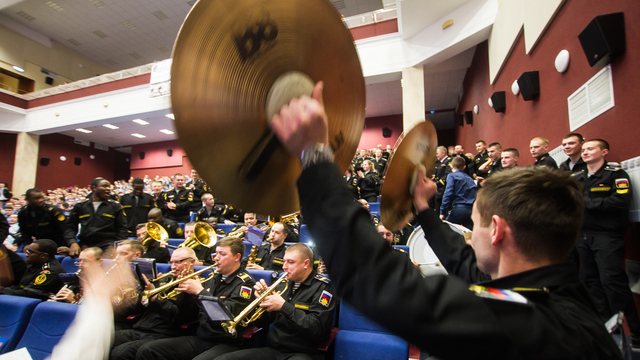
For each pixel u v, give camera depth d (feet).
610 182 7.57
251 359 6.22
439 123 42.47
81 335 2.12
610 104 8.33
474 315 1.15
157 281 8.29
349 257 1.17
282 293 7.48
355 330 7.22
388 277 1.14
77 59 45.93
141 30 41.19
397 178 2.72
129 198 17.30
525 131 14.23
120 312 7.96
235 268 8.18
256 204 1.63
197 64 1.38
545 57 12.14
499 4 17.16
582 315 1.45
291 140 1.44
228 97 1.48
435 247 2.88
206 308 6.47
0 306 7.10
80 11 37.65
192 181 21.67
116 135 47.75
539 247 1.64
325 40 1.86
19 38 39.75
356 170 24.94
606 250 7.48
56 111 36.17
